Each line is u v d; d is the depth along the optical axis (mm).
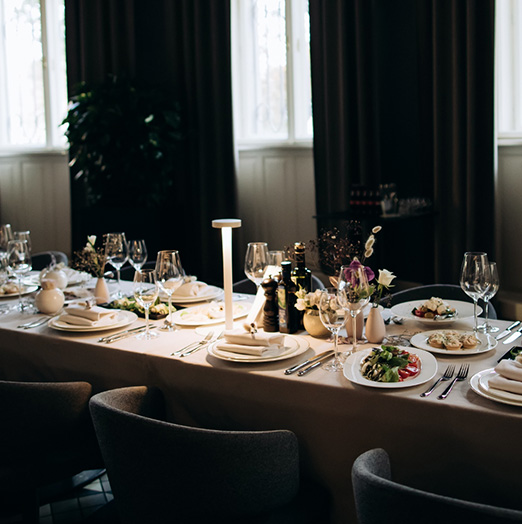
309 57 5449
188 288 3012
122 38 6230
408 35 4852
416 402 1763
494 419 1663
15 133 7383
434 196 4758
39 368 2572
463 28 4449
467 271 2229
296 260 2453
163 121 5676
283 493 1760
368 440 1872
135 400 2086
